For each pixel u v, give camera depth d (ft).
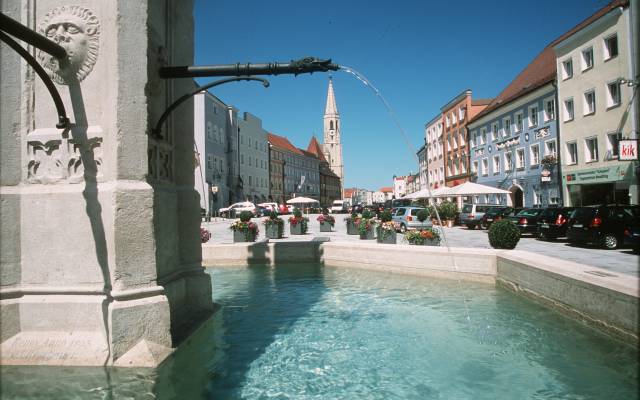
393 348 17.49
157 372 13.73
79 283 14.83
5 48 15.05
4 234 14.75
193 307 20.66
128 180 14.76
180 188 20.34
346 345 17.84
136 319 14.30
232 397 12.71
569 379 14.23
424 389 13.50
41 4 15.25
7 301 14.61
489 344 17.90
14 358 13.98
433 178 192.75
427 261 35.12
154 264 15.17
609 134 76.59
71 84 15.21
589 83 81.20
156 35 17.48
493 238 34.37
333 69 17.15
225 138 187.62
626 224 46.62
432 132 192.65
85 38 15.01
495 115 122.31
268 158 252.62
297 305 25.43
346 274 37.11
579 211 51.13
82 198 14.82
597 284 18.94
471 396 12.98
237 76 17.33
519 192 111.45
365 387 13.62
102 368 13.67
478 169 135.85
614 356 16.24
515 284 28.17
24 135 15.24
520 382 13.99
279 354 16.69
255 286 31.83
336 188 412.16
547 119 95.91
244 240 54.54
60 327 14.69
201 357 15.87
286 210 176.14
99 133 14.88
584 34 81.92
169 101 19.17
